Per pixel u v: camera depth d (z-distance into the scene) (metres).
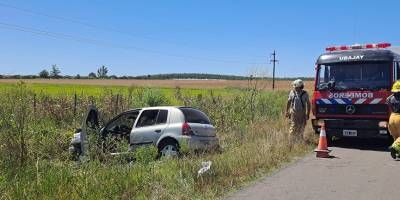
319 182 8.78
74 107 17.97
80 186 7.23
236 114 18.67
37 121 15.19
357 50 14.07
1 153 8.31
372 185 8.54
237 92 23.31
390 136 13.38
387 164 10.84
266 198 7.54
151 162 9.12
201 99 21.64
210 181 8.27
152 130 11.97
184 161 9.17
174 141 11.78
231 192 7.93
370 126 13.51
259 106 21.42
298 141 13.46
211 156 10.57
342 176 9.38
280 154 11.54
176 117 11.96
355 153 12.66
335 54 14.30
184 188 7.64
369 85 13.61
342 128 13.90
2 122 9.09
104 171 8.07
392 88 12.05
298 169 10.14
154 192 7.41
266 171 9.84
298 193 7.89
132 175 8.09
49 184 7.27
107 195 7.18
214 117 17.59
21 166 8.07
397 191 8.06
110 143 9.76
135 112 12.56
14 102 12.51
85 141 9.38
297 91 14.11
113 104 19.41
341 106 13.93
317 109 14.34
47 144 12.30
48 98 18.84
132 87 24.42
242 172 9.31
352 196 7.70
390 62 13.43
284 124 16.91
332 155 12.26
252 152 10.92
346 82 13.95
